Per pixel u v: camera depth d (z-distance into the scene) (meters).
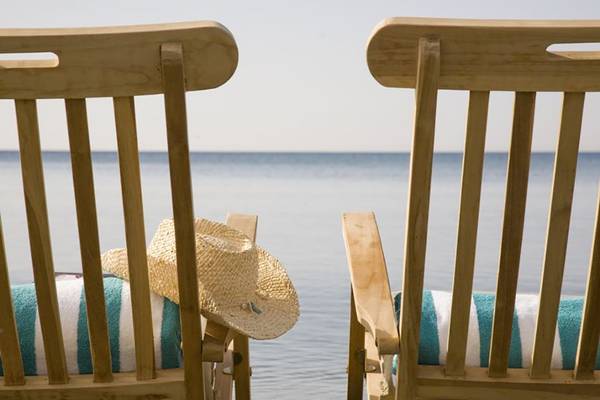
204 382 3.76
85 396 3.45
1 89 2.96
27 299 3.65
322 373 6.60
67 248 10.02
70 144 3.06
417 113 2.99
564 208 3.17
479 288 8.50
